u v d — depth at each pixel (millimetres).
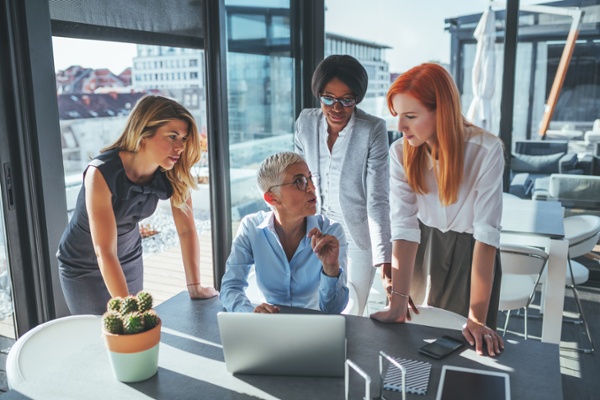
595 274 4195
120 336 1305
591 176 4148
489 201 1841
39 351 1702
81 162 8492
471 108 4309
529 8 4035
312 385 1333
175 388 1321
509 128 4211
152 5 2887
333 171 2631
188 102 8953
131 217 1969
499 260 2059
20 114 2250
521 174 4277
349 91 2416
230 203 3594
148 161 1885
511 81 4156
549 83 4109
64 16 2398
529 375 1360
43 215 2361
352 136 2531
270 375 1381
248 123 3826
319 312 1708
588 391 2771
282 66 4230
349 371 1396
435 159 1904
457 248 2084
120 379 1345
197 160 1977
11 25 2182
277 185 1808
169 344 1540
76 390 1312
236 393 1301
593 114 4059
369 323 1657
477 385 1315
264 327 1323
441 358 1442
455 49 4316
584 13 3941
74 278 1984
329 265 1771
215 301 1848
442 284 2145
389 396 1277
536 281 2750
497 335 1531
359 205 2629
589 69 4016
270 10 3973
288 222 1873
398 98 1780
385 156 2533
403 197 2002
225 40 3385
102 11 2590
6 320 2430
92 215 1797
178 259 5316
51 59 2330
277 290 1938
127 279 2080
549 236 2779
